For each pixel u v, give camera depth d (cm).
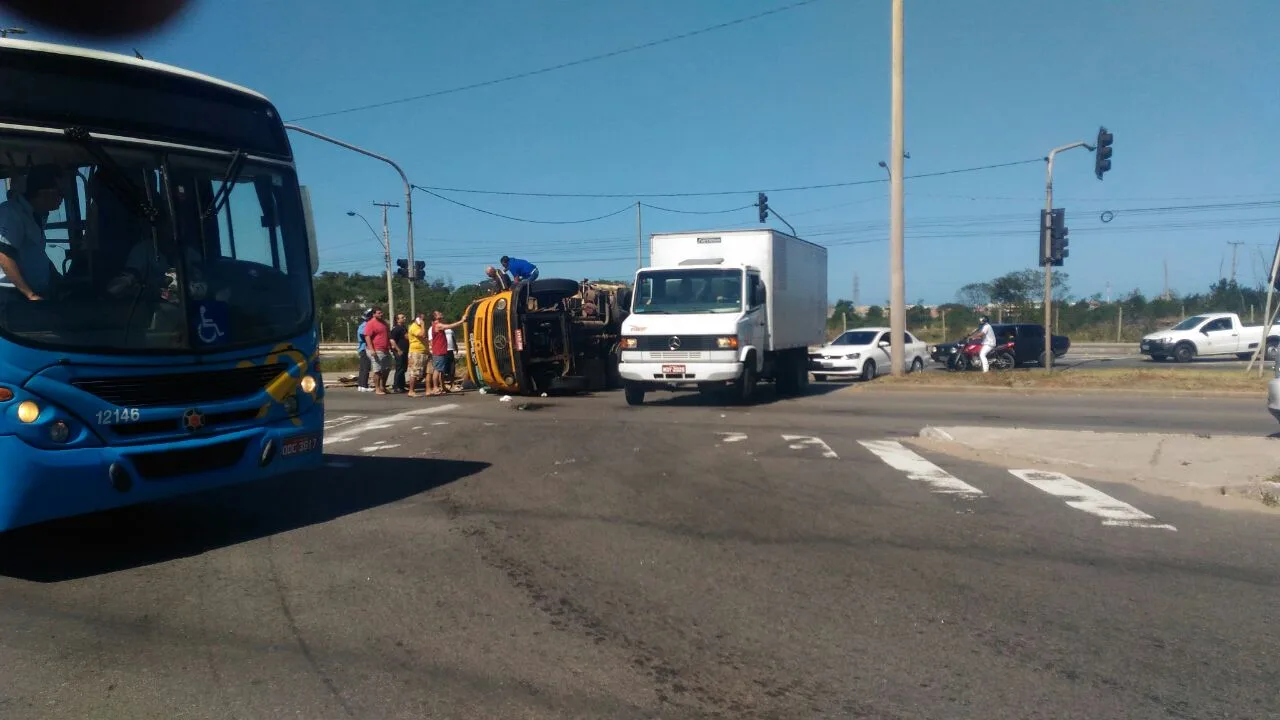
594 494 870
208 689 431
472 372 1980
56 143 603
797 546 680
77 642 490
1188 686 431
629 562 639
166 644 487
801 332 2005
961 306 6378
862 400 1838
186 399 639
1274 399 1052
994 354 2927
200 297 655
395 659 466
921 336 5431
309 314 745
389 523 753
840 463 1038
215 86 701
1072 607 542
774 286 1777
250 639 494
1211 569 618
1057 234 2331
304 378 728
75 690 430
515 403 1805
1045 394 1933
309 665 459
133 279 622
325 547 677
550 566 629
